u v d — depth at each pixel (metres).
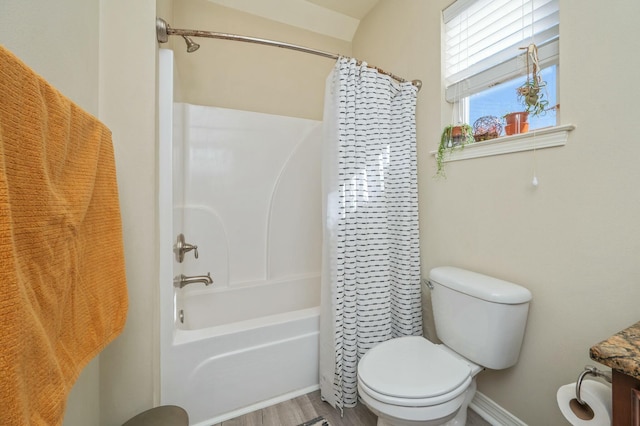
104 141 0.73
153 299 1.06
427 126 1.60
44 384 0.42
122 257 0.80
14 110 0.38
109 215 0.74
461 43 1.45
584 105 0.95
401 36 1.82
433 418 0.92
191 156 1.90
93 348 0.62
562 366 1.03
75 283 0.56
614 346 0.54
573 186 0.98
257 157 2.12
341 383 1.34
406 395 0.92
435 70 1.55
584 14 0.94
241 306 1.99
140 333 1.04
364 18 2.25
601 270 0.92
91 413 0.91
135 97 1.02
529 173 1.12
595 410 0.64
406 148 1.57
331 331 1.38
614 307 0.90
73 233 0.55
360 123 1.42
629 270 0.86
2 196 0.33
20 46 0.56
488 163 1.27
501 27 1.28
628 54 0.85
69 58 0.77
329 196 1.41
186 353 1.20
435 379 0.99
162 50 1.21
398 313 1.57
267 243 2.15
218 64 2.05
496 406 1.27
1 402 0.32
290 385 1.42
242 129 2.07
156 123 1.12
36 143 0.43
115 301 0.75
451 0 1.46
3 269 0.33
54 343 0.48
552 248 1.05
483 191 1.30
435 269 1.37
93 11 0.93
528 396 1.14
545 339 1.08
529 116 1.19
